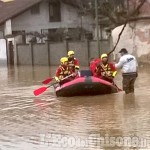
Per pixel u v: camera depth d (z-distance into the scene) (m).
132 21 34.59
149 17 33.59
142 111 14.24
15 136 11.47
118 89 19.19
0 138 11.30
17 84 24.88
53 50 41.97
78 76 18.84
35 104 16.94
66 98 18.28
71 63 19.11
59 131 11.81
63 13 53.75
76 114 14.32
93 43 37.53
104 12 43.06
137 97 17.45
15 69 38.56
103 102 16.64
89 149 9.85
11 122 13.40
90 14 50.28
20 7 52.28
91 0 48.84
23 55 45.59
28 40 49.56
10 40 47.50
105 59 18.92
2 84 25.27
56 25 53.78
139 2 34.25
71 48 39.78
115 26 39.09
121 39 35.16
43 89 19.19
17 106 16.62
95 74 18.98
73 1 53.12
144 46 33.97
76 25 53.62
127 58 18.42
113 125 12.25
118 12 37.91
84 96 18.58
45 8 53.31
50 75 29.86
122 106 15.46
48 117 14.01
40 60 43.56
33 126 12.65
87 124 12.58
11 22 51.94
